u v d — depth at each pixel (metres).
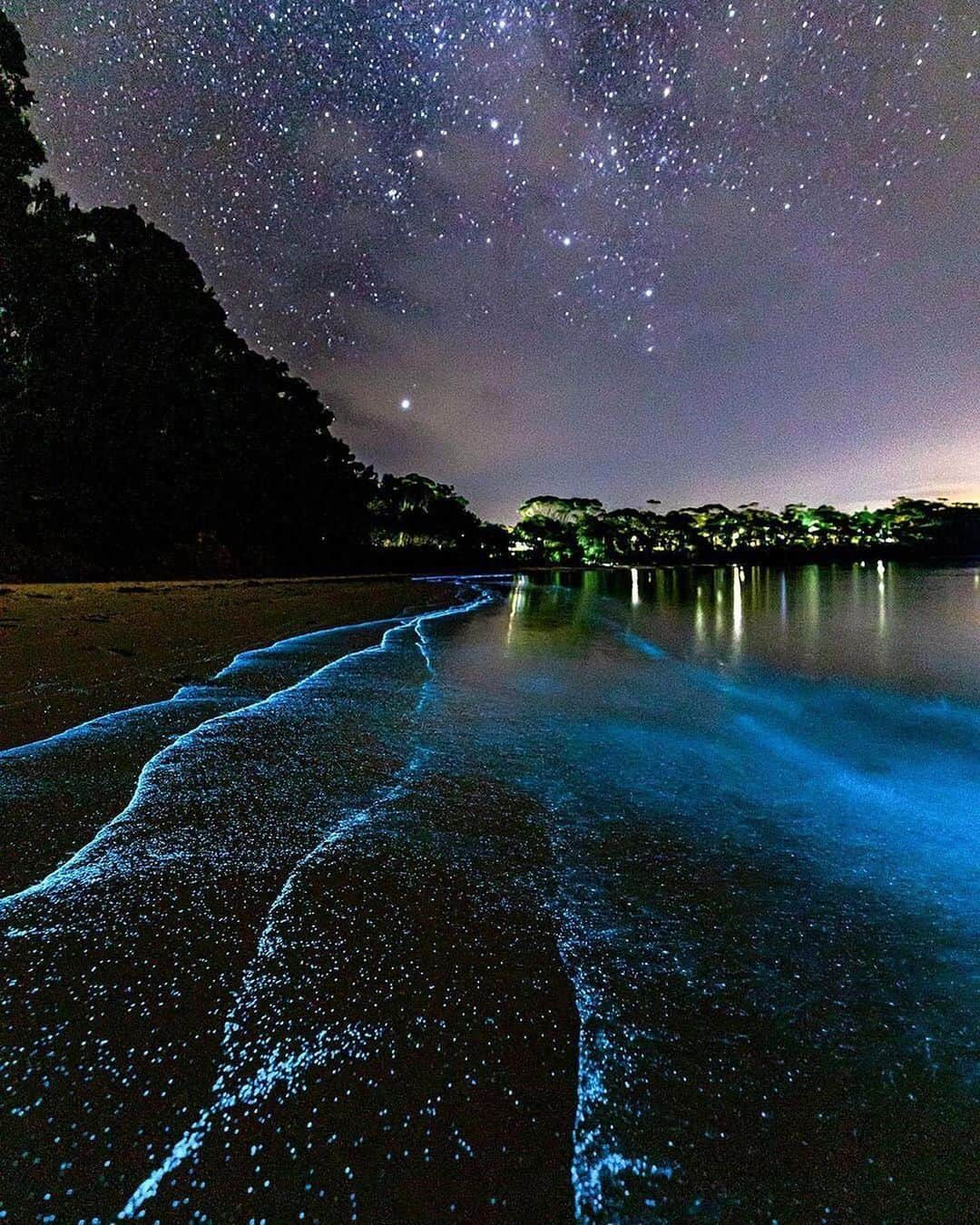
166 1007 1.54
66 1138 1.20
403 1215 1.09
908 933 1.98
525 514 108.19
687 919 2.04
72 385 20.86
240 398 30.55
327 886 2.17
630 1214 1.11
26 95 18.61
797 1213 1.12
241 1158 1.17
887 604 20.42
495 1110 1.29
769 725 4.84
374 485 53.34
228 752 3.58
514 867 2.38
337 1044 1.44
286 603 14.31
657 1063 1.44
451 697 5.53
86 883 2.12
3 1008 1.52
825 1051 1.49
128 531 23.27
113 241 23.27
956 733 4.65
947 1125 1.29
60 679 5.17
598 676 6.96
